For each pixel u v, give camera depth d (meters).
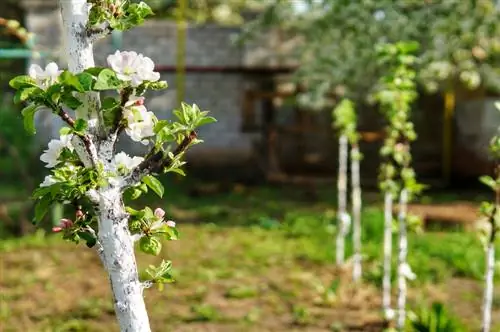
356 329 5.95
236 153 16.39
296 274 7.57
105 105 2.64
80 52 2.70
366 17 12.35
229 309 6.45
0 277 7.40
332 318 6.21
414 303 6.64
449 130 15.34
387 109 5.90
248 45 16.14
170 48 16.33
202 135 16.41
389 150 5.84
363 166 15.96
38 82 2.49
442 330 5.27
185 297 6.75
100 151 2.69
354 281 7.25
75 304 6.54
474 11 12.28
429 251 8.54
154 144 2.75
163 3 19.59
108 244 2.71
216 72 16.44
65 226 2.78
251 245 9.07
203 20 21.84
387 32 12.38
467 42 12.75
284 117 17.31
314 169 16.50
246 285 7.18
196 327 5.96
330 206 12.22
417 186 5.75
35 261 8.05
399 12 12.56
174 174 15.31
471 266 7.75
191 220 10.94
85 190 2.65
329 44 13.50
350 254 8.26
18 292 6.89
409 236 9.28
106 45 15.91
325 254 8.35
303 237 9.60
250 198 13.19
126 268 2.73
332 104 15.04
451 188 14.86
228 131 16.47
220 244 9.15
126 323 2.74
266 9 13.89
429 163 15.85
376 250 8.34
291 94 15.59
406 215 5.85
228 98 16.50
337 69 13.12
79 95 2.66
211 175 16.17
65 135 2.72
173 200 12.86
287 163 16.58
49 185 2.69
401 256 5.72
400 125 5.80
